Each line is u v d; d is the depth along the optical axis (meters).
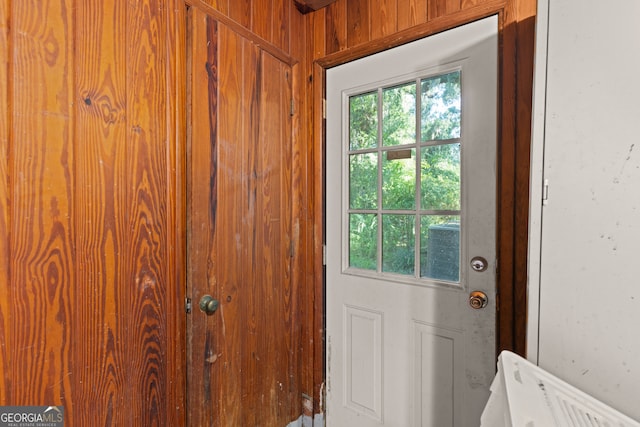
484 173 1.18
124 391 0.94
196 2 1.13
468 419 1.23
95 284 0.88
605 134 0.66
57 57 0.81
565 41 0.71
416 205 1.35
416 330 1.35
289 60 1.54
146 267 1.00
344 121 1.54
